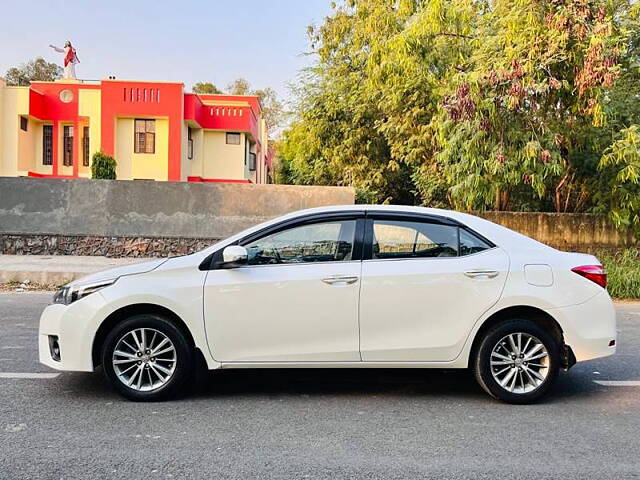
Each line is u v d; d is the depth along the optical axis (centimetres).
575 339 512
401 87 1573
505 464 390
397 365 508
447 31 1421
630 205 1322
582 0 1139
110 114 2900
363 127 1917
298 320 500
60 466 377
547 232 1416
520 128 1241
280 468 379
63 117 3012
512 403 516
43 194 1515
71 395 521
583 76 1122
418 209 534
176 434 435
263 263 511
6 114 2930
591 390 565
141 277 502
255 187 1539
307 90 2047
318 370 620
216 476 365
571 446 423
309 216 523
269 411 491
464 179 1304
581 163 1365
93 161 2423
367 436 437
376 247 516
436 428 456
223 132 3312
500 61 1214
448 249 521
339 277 502
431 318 505
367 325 502
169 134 2930
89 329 495
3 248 1508
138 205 1529
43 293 1123
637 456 406
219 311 497
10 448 404
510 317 519
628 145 1215
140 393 504
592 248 1417
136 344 505
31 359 639
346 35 1966
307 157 2108
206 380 579
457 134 1287
